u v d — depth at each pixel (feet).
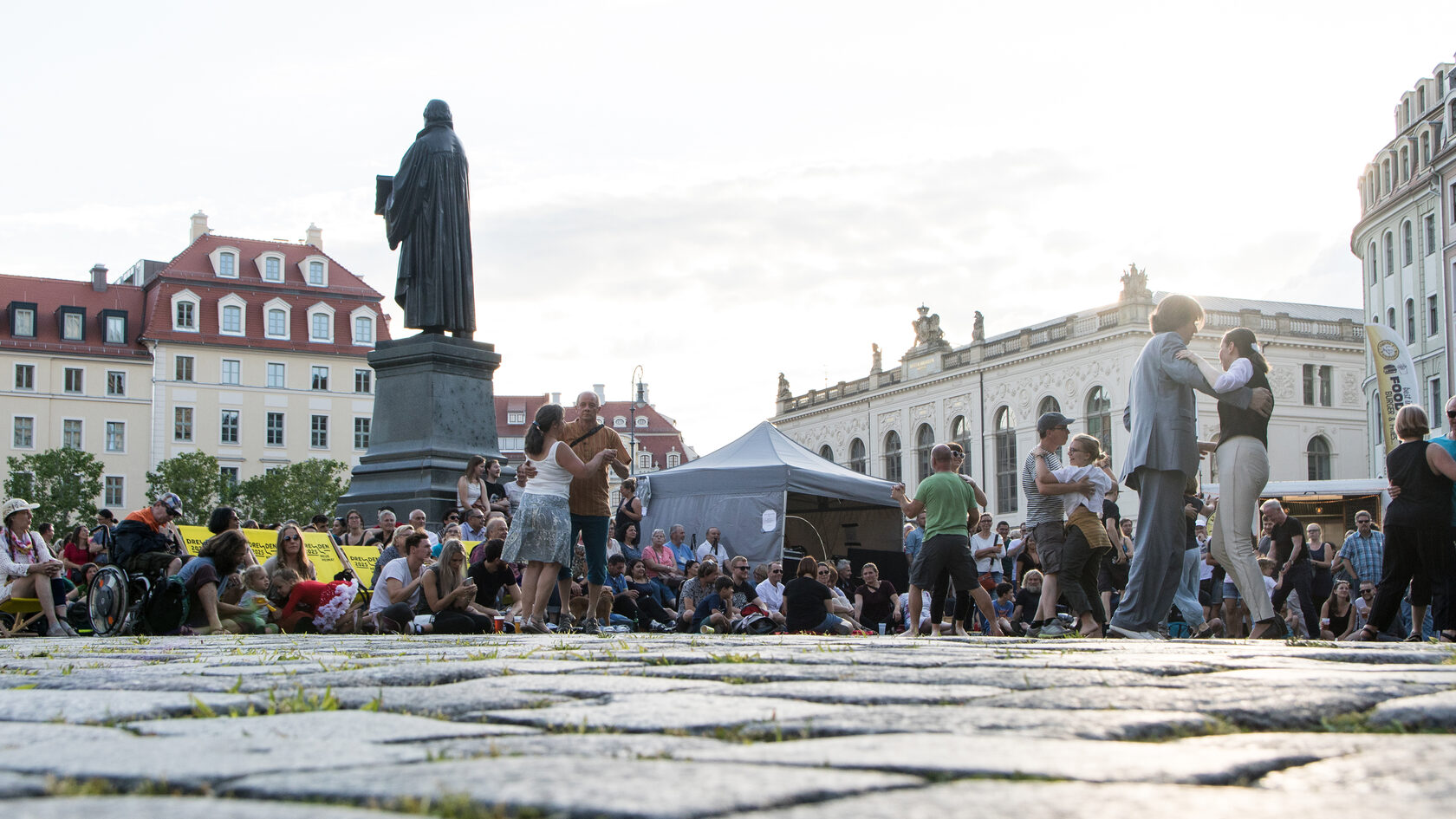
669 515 70.54
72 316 239.30
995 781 6.23
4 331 235.20
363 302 257.96
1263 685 11.20
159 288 243.81
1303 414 186.70
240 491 212.64
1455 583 25.88
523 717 9.29
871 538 85.05
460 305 52.85
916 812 5.30
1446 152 153.89
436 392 51.42
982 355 211.20
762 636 27.53
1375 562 46.01
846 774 6.36
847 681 12.20
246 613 36.32
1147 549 25.98
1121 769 6.56
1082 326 191.21
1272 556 46.85
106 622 35.81
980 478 210.59
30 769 6.86
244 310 247.50
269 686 12.37
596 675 13.25
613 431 36.50
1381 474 173.47
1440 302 158.61
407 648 20.81
